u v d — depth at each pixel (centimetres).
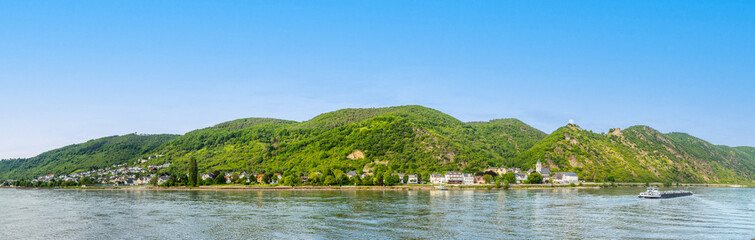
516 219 11675
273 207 14788
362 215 12519
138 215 12962
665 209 14200
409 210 13675
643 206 15138
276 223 11150
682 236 9331
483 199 17912
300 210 13812
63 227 10825
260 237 9406
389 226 10612
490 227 10425
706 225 10756
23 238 9506
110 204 16725
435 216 12256
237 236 9519
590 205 15388
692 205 15775
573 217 12106
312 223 11100
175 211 13888
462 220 11500
